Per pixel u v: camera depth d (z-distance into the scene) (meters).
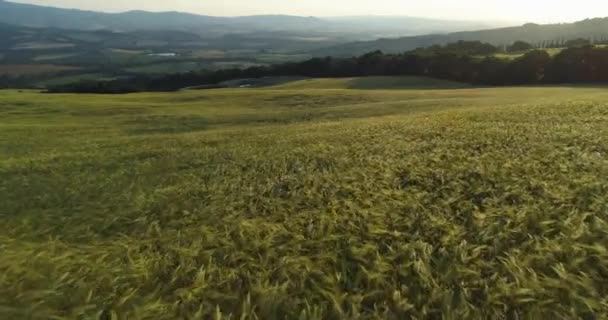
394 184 8.11
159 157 16.47
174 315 3.96
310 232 5.83
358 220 6.10
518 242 5.15
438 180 8.30
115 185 10.90
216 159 14.23
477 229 5.57
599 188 6.64
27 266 4.76
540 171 8.09
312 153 13.12
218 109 51.47
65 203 8.98
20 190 11.12
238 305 4.10
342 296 4.11
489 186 7.46
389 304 4.03
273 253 5.12
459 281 4.32
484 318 3.76
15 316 3.84
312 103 52.00
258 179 10.07
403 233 5.51
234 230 6.10
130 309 4.04
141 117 44.81
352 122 26.12
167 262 4.99
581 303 3.80
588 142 10.39
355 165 10.52
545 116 17.17
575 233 5.03
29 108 54.00
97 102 60.72
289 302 4.07
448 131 15.09
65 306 4.04
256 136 22.16
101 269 4.79
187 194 8.82
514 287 4.10
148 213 7.50
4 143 29.09
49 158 18.86
